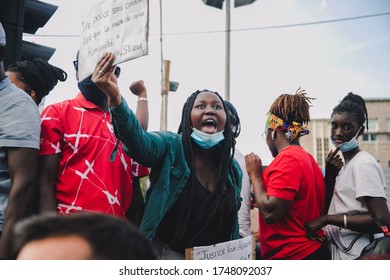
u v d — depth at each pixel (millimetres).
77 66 2406
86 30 2215
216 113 2273
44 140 2141
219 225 2246
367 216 2549
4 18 3293
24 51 3779
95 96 2309
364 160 2643
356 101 2842
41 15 3828
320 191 2717
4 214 1988
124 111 1928
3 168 2025
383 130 17312
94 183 2166
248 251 2283
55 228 739
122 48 1977
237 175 2465
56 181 2166
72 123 2219
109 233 732
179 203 2174
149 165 2143
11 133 1995
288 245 2572
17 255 777
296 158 2562
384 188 2652
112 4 2094
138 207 2432
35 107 2105
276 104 2762
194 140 2268
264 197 2547
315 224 2572
